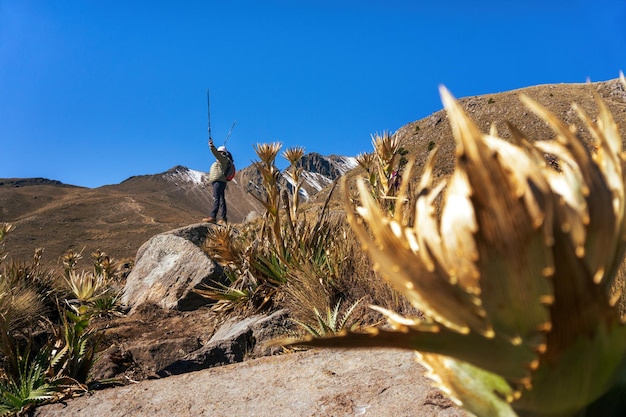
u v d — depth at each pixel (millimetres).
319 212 7484
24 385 3529
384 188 5297
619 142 695
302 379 3189
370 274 5539
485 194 599
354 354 3494
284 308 6047
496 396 708
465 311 647
